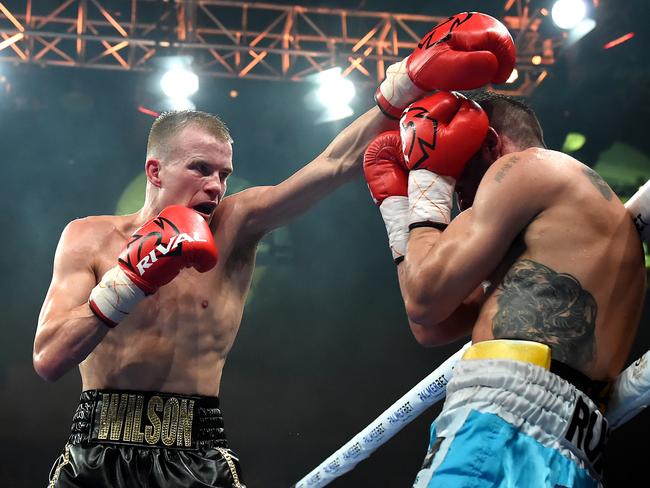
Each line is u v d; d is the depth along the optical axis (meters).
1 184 10.61
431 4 10.28
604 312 1.79
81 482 2.27
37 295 10.60
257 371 11.00
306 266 11.55
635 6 9.47
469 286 1.81
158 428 2.33
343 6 10.44
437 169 1.94
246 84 10.60
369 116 2.37
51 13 9.41
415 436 10.02
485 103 2.08
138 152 10.71
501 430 1.67
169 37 9.20
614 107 10.02
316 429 10.70
